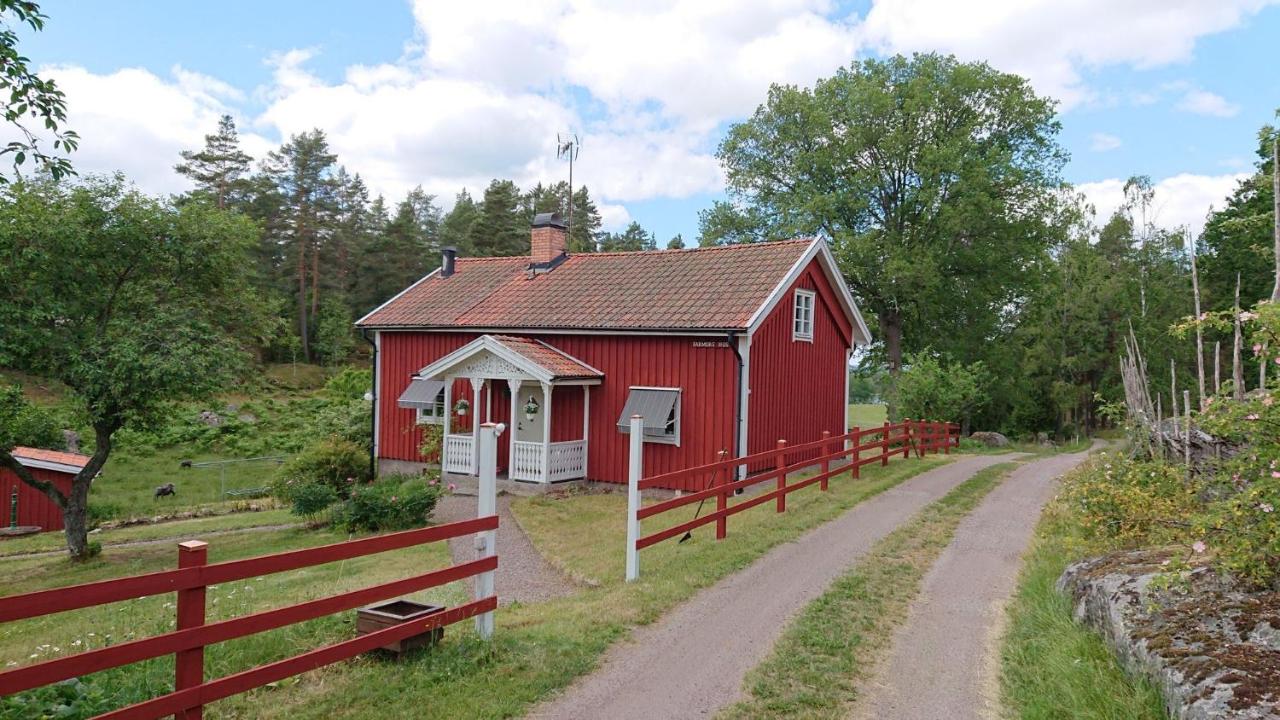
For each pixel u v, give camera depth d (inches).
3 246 555.5
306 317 2027.6
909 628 280.8
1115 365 1435.8
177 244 646.5
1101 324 1425.9
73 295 605.6
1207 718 166.1
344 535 573.0
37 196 581.0
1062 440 1464.1
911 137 1218.6
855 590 324.2
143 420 639.1
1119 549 301.4
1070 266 1480.1
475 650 243.6
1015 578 346.0
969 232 1230.3
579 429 710.5
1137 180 1663.4
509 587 378.6
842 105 1264.8
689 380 644.1
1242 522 213.3
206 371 619.8
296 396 1632.6
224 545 571.8
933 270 1159.6
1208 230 1179.9
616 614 291.3
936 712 212.1
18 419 613.0
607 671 239.0
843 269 1221.1
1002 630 278.1
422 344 812.0
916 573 353.7
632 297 711.1
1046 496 561.9
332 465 756.6
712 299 659.4
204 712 199.5
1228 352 1270.9
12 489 761.6
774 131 1330.0
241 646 253.4
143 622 319.9
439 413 805.9
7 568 572.7
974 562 374.3
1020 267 1288.1
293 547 545.3
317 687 215.0
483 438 254.5
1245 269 1125.7
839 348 824.3
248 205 1903.3
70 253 586.2
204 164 1868.8
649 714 209.0
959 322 1321.4
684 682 231.0
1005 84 1218.0
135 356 571.8
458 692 215.8
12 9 318.0
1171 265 1668.3
